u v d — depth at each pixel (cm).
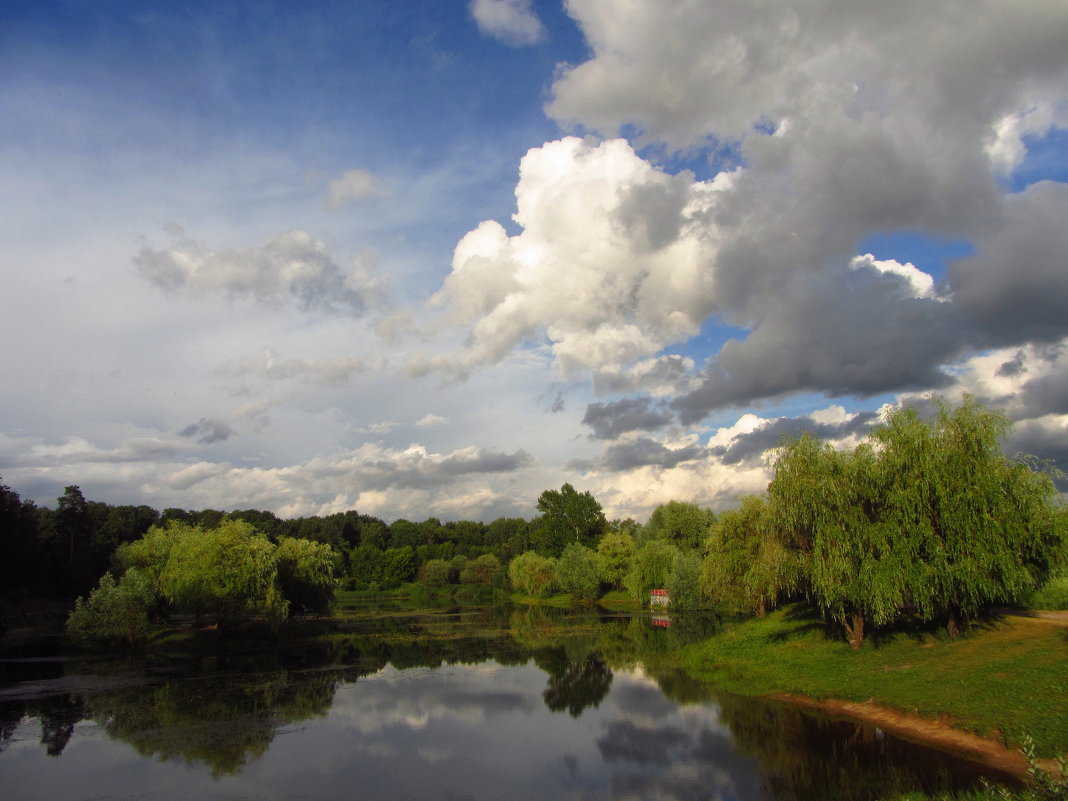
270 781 2242
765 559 3684
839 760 2230
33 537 9312
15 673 4378
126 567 7431
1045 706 2244
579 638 5919
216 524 14350
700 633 5909
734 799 1989
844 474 3238
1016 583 2839
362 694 3662
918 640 3328
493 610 9425
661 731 2761
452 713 3209
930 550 2944
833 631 3891
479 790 2144
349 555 16738
